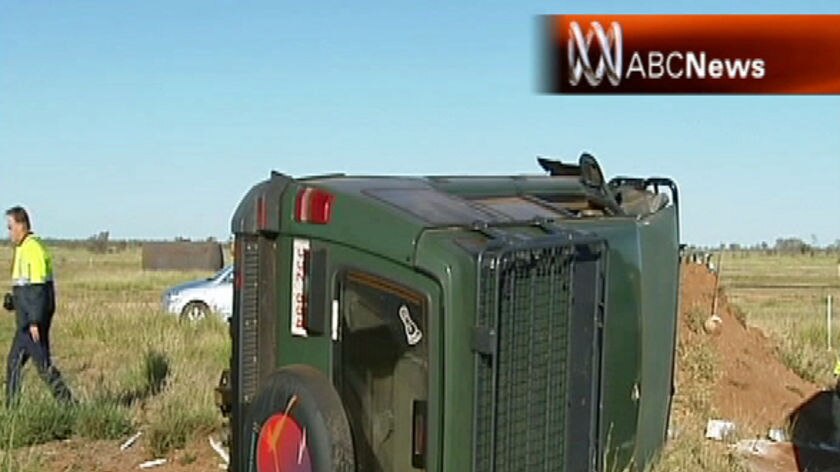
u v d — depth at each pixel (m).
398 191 4.96
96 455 8.16
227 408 5.59
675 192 6.32
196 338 15.39
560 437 4.66
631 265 5.34
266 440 4.70
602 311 4.90
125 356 13.62
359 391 4.66
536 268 4.50
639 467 5.55
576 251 4.74
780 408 9.85
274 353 5.17
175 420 8.52
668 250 5.92
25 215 9.64
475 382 4.23
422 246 4.37
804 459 8.45
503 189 5.57
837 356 12.88
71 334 16.09
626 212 5.84
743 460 7.88
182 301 20.30
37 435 8.48
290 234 5.03
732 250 90.69
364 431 4.61
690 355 9.79
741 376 10.15
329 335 4.80
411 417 4.42
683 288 10.68
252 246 5.24
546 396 4.58
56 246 91.31
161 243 49.38
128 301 24.78
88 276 40.62
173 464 7.93
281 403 4.64
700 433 7.98
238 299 5.27
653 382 5.67
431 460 4.31
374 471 4.58
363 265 4.63
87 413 8.79
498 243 4.34
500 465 4.34
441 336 4.28
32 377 10.29
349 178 5.23
